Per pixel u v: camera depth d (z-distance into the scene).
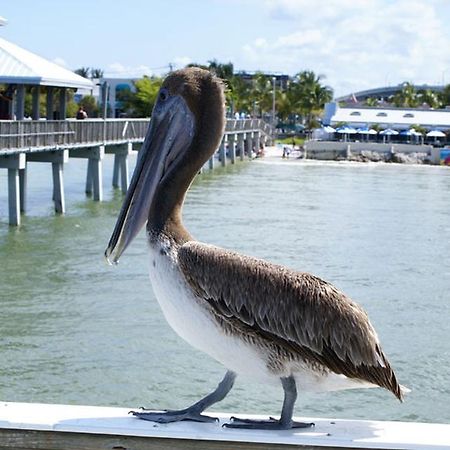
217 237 26.09
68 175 48.50
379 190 45.69
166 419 3.54
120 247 3.89
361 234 28.03
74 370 12.05
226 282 3.53
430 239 27.45
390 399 11.15
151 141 3.94
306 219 31.47
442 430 3.47
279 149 80.56
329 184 48.28
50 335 13.77
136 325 14.42
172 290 3.64
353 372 3.56
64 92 35.03
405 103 121.19
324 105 104.25
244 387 11.30
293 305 3.52
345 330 3.53
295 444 3.38
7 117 33.62
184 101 3.86
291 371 3.58
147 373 11.96
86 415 3.53
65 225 27.02
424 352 13.43
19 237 24.22
